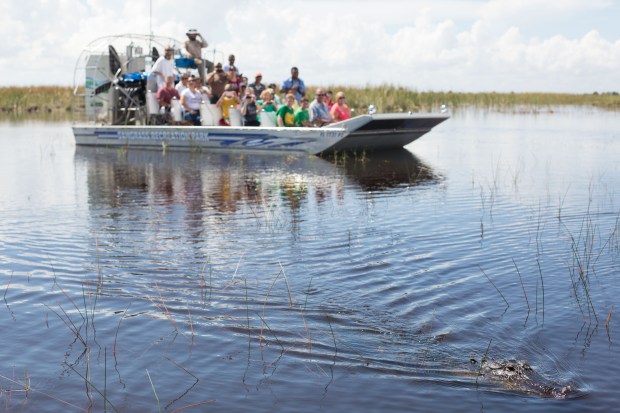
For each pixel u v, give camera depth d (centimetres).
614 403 344
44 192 1031
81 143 1806
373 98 3184
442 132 2273
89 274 581
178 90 1667
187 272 585
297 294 522
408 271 582
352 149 1553
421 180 1150
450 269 588
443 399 350
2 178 1191
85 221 805
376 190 1038
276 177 1187
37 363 396
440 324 456
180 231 746
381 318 469
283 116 1566
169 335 439
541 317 466
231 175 1215
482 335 436
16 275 579
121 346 421
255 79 1733
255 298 513
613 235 713
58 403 347
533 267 593
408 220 802
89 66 1759
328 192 1018
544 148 1706
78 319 470
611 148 1695
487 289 531
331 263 609
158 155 1564
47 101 4062
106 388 364
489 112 3666
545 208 877
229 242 693
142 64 1738
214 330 448
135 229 758
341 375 379
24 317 473
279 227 764
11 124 2744
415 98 3372
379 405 344
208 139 1602
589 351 408
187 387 365
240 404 346
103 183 1126
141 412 338
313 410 339
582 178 1155
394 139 1619
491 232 733
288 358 403
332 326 455
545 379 373
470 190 1036
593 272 575
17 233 739
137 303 504
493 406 342
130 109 1730
